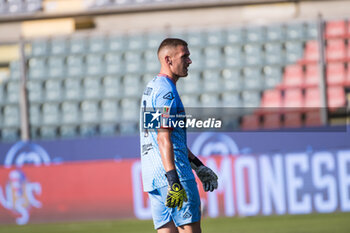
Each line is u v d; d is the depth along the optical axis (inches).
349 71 1453.0
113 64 1539.1
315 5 1555.1
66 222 1165.1
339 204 1120.2
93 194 1178.6
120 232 989.8
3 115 1515.7
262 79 1499.8
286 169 1135.6
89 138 1197.7
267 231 927.0
